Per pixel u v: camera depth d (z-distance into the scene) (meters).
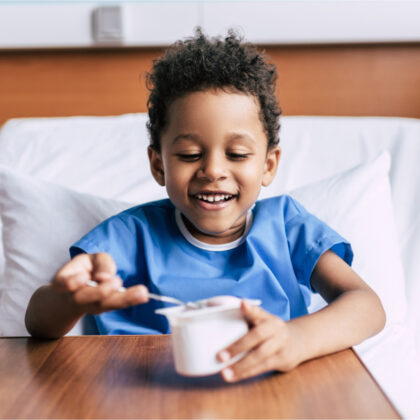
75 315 0.77
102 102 2.06
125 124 1.75
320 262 1.05
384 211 1.36
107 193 1.51
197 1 1.94
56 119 1.80
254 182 0.95
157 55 2.03
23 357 0.70
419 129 1.69
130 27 1.96
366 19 1.94
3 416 0.53
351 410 0.54
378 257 1.29
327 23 1.94
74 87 2.05
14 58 2.04
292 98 2.04
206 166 0.91
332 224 1.31
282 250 1.07
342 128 1.70
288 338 0.64
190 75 0.93
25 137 1.70
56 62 2.04
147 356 0.69
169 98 0.95
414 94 2.02
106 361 0.67
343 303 0.83
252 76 0.96
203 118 0.91
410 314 1.32
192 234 1.07
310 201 1.35
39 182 1.26
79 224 1.22
